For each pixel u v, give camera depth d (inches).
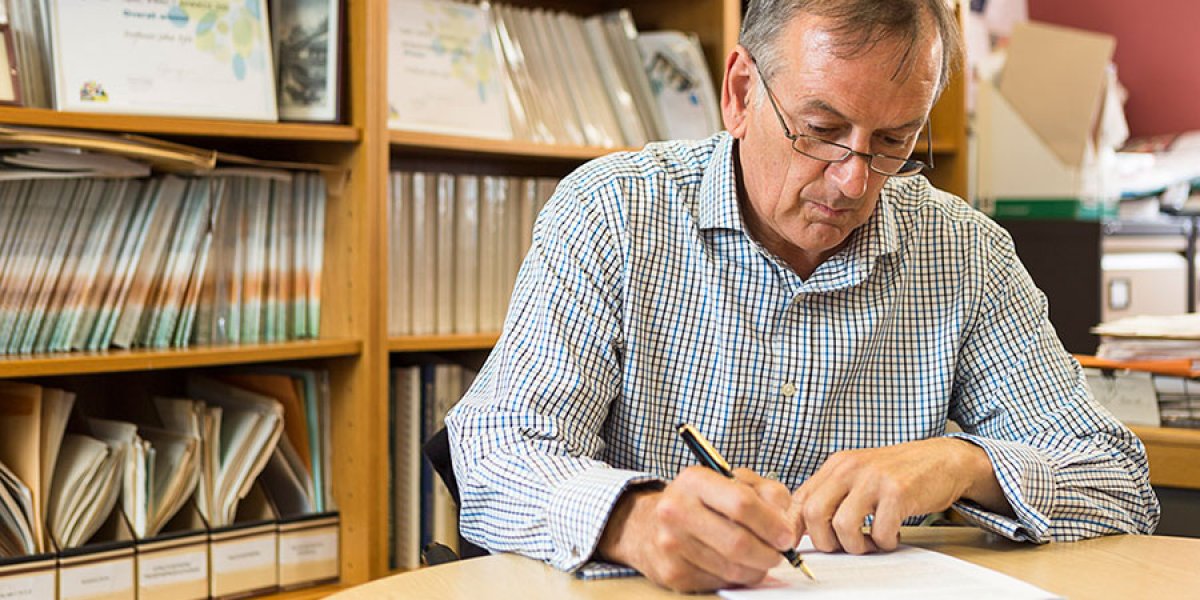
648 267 50.6
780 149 45.8
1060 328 115.6
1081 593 38.0
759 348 51.3
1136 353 69.2
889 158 44.4
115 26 71.3
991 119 124.5
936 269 53.2
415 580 39.5
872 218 51.0
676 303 50.9
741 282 51.1
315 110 78.0
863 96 43.1
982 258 53.9
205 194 75.7
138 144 68.5
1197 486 63.5
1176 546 44.8
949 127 110.7
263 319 79.5
